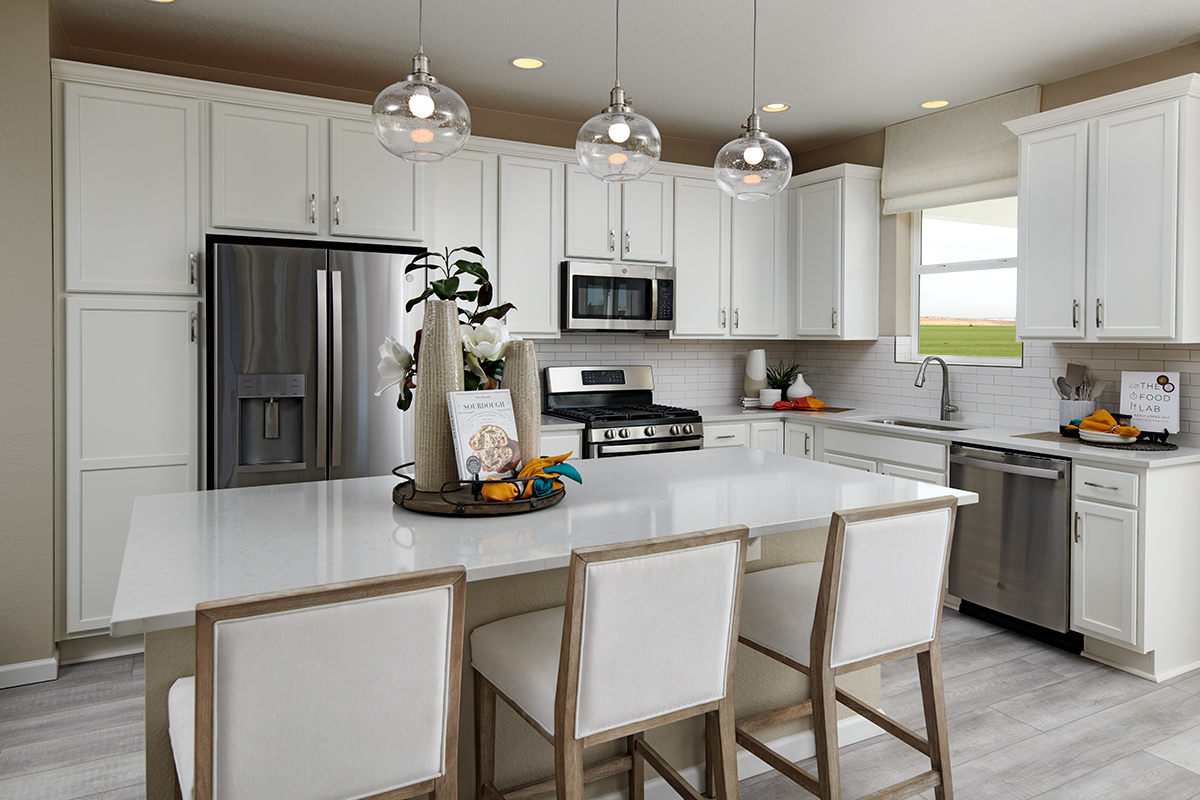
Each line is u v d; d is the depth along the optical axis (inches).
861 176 178.9
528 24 123.1
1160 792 86.9
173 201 124.7
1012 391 156.1
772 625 74.8
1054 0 112.3
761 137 78.7
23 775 90.0
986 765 92.5
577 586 53.5
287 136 131.8
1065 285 131.0
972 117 159.0
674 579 57.7
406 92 64.1
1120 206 122.3
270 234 131.9
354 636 45.8
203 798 43.1
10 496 113.7
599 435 156.6
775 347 211.0
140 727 101.6
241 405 126.0
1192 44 127.8
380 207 139.4
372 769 47.8
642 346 191.9
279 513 74.7
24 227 113.1
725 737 62.7
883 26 122.2
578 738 55.9
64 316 119.0
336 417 130.9
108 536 123.0
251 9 118.3
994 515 134.9
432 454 76.7
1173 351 128.7
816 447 175.9
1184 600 119.1
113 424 122.4
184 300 126.1
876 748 96.4
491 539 65.0
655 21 121.3
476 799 73.0
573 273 163.5
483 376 79.9
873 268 182.5
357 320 132.6
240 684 43.0
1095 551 120.0
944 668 120.9
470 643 72.7
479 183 155.7
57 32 121.9
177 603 49.5
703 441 172.2
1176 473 116.6
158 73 139.8
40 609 115.6
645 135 73.4
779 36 126.9
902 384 179.6
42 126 113.4
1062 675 118.2
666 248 177.0
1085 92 142.1
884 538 68.2
